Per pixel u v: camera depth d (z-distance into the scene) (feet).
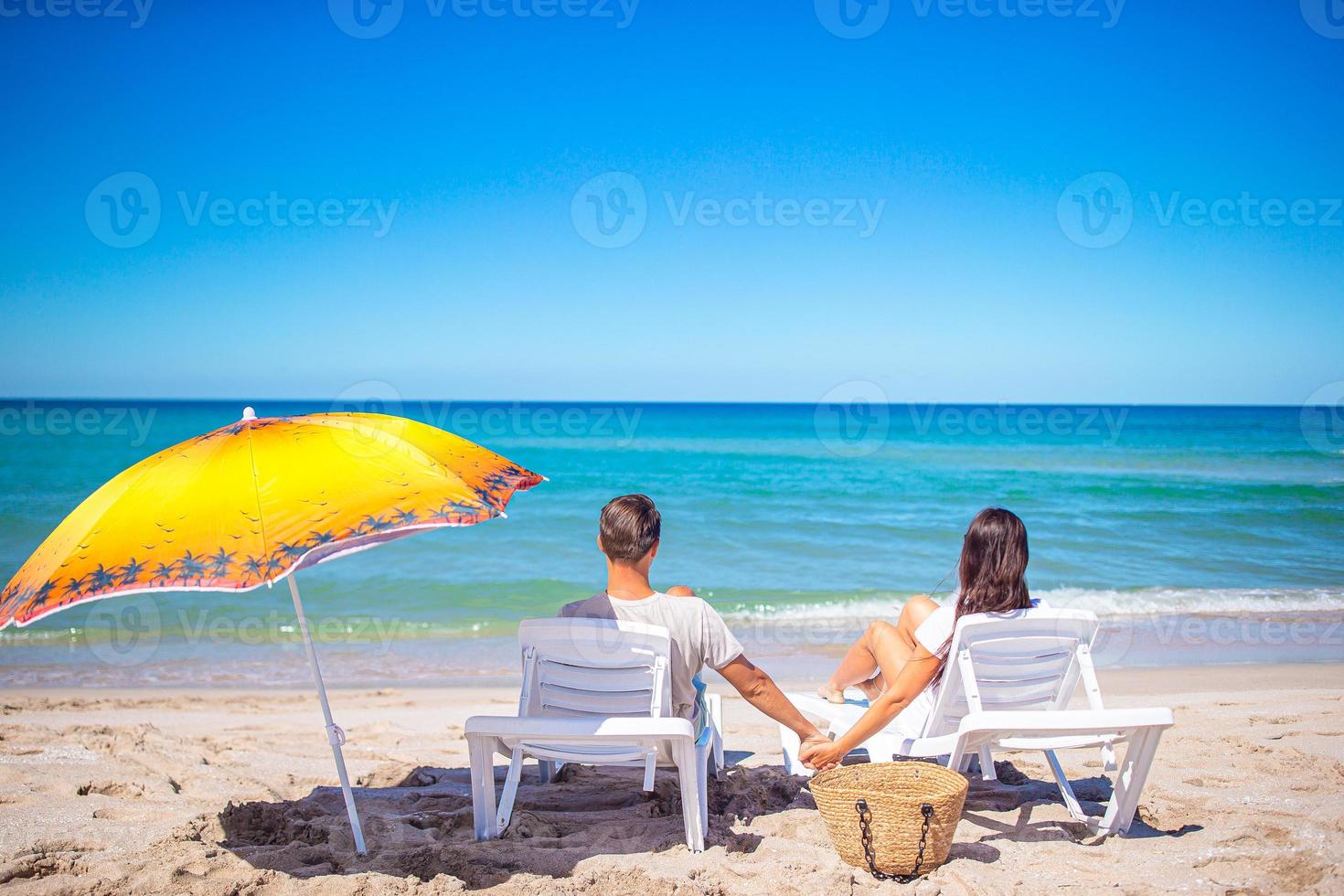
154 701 22.54
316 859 11.17
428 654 29.09
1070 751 16.06
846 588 40.57
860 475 77.82
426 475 9.71
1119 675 25.26
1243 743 16.46
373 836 11.98
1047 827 12.19
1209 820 12.35
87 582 8.13
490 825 11.68
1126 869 10.69
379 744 18.04
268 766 16.08
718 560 46.83
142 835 12.13
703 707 12.56
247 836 12.25
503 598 38.32
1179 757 15.66
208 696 23.32
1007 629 11.69
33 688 24.43
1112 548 48.96
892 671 13.00
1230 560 45.91
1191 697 21.94
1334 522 55.83
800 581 42.16
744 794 13.34
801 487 71.31
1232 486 69.62
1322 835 11.50
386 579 41.57
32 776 14.84
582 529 52.80
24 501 65.00
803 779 14.16
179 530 8.59
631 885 10.28
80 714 21.01
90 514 9.16
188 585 8.07
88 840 11.84
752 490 69.82
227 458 9.38
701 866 10.74
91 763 15.83
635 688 11.30
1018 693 12.16
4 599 8.82
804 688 24.03
